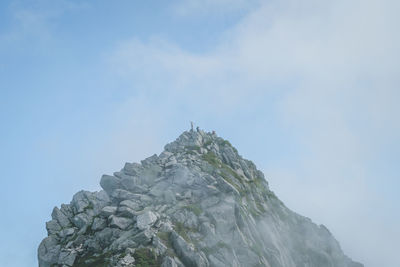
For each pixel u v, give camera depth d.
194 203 108.56
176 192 112.06
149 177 118.69
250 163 144.25
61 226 109.62
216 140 146.12
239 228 104.06
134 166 120.75
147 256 90.31
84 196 115.56
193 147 134.38
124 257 89.19
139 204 108.12
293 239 120.19
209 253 95.00
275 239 110.75
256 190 126.75
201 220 102.19
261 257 100.12
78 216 108.94
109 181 117.00
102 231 100.81
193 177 114.75
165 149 138.50
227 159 134.38
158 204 108.44
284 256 108.31
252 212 113.81
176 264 89.38
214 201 107.88
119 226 100.19
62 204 114.62
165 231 97.38
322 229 132.50
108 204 112.94
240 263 96.62
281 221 122.31
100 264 91.44
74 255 98.75
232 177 122.38
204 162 123.31
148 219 98.69
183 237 96.06
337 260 124.38
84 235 103.19
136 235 94.94
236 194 111.81
